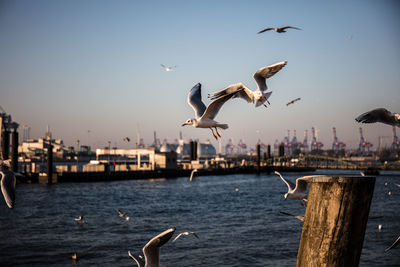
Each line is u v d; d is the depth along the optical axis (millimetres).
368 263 25547
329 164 183875
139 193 72438
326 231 5262
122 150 128125
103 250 29062
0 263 25984
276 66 8078
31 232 35125
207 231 35219
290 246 29594
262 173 163500
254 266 25172
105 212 47500
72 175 95250
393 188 76875
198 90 10727
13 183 7145
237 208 51000
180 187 87312
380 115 6074
